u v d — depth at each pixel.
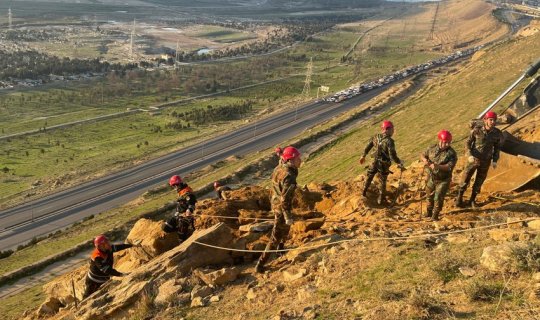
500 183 13.55
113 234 52.59
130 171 90.31
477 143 11.85
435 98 83.25
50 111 150.12
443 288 7.43
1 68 199.62
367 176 13.59
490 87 68.00
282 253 11.17
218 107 154.38
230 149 98.31
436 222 11.05
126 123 139.00
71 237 56.22
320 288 8.64
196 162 92.56
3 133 126.88
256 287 9.51
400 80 163.88
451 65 184.38
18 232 66.06
